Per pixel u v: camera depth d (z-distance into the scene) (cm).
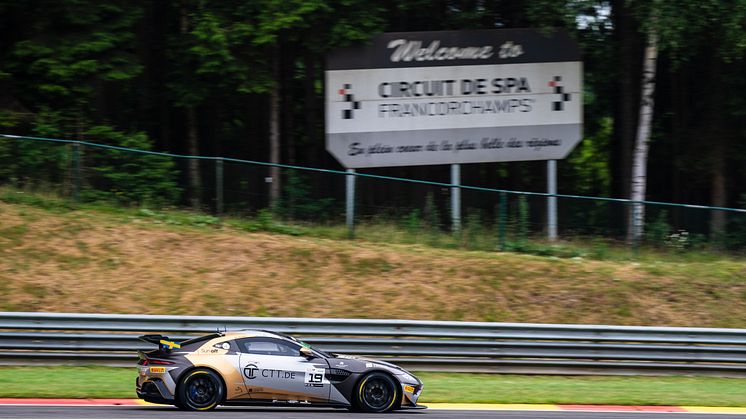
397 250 8238
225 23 9175
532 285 7844
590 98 10931
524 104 9431
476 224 8556
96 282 7250
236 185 8456
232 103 10488
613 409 5191
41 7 9019
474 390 5650
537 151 9444
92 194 8356
